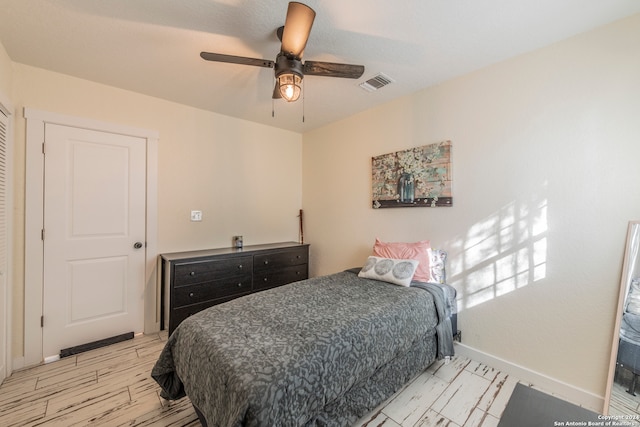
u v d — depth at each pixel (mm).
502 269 2092
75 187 2365
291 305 1754
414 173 2604
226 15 1621
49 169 2252
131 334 2611
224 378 1148
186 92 2652
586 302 1740
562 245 1831
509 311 2057
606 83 1671
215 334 1396
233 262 2902
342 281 2307
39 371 2080
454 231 2363
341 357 1342
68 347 2338
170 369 1585
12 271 2088
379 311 1669
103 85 2486
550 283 1879
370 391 1534
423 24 1690
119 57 2062
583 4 1519
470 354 2252
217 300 2791
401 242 2715
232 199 3324
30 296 2170
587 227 1737
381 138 2938
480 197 2205
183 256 2686
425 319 1890
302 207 3984
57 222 2289
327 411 1323
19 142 2129
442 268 2371
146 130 2707
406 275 2203
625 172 1612
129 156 2629
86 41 1867
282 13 1607
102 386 1904
